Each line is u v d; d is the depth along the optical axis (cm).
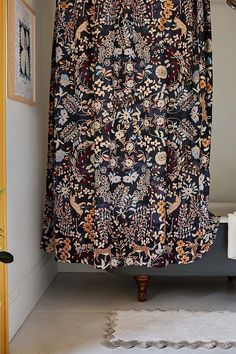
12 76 300
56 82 366
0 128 276
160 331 314
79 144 364
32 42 356
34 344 293
